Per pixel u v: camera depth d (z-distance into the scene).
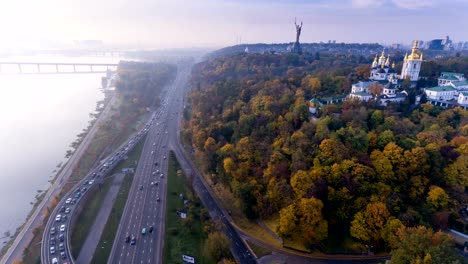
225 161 168.38
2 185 195.50
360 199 131.50
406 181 140.62
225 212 157.12
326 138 157.88
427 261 90.88
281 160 155.38
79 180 189.12
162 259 123.94
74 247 129.25
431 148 145.88
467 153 144.62
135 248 130.12
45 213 150.75
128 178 191.00
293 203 132.00
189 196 165.25
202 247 131.50
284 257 126.38
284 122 185.25
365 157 147.50
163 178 191.00
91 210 157.25
